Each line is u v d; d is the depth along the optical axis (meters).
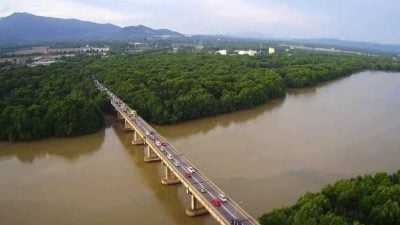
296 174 152.38
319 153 175.62
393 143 188.88
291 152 177.50
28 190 149.88
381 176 121.25
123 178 160.50
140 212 130.00
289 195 134.12
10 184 156.25
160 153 162.25
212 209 113.25
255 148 184.50
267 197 132.50
